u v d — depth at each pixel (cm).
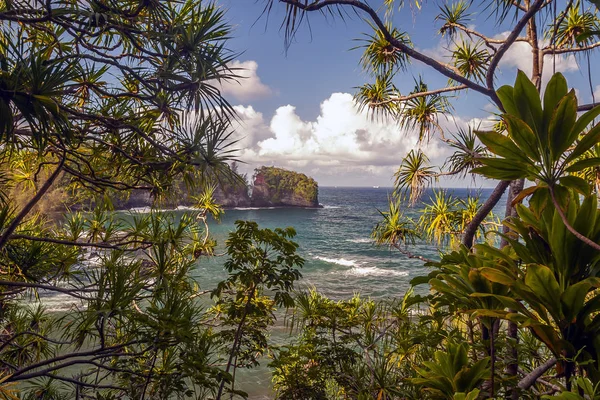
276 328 1181
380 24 179
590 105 148
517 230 115
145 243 229
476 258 121
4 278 237
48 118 146
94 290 180
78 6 181
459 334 184
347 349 362
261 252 362
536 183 101
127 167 261
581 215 99
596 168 204
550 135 86
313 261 3328
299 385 372
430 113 307
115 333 209
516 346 141
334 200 14750
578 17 232
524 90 89
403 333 264
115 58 199
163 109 208
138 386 210
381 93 335
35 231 253
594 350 97
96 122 219
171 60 206
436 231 307
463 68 304
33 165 266
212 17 208
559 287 94
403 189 317
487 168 95
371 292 2197
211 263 2495
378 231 330
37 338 238
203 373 221
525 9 214
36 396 241
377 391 219
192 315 216
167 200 269
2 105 134
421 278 161
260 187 10581
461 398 92
